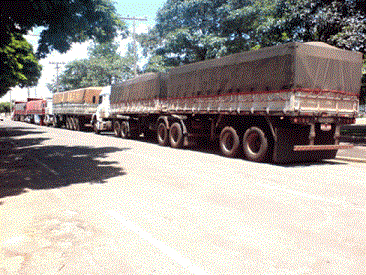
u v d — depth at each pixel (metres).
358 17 16.58
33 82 29.92
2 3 7.81
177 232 4.15
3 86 26.02
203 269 3.16
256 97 10.27
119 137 21.05
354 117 10.38
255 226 4.38
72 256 3.47
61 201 5.62
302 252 3.55
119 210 5.10
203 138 14.43
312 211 5.08
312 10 17.72
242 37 30.59
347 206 5.36
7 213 4.98
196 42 30.69
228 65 11.46
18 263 3.32
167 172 8.41
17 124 43.12
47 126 38.31
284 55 9.38
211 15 30.72
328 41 17.14
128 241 3.86
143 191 6.34
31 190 6.43
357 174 8.39
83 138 19.67
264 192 6.31
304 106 9.30
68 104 30.91
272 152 10.14
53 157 11.07
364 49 16.17
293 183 7.19
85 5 9.27
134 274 3.07
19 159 10.58
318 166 9.84
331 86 9.77
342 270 3.14
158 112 16.02
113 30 10.44
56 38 9.52
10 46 21.06
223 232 4.16
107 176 7.84
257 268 3.18
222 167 9.30
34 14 8.44
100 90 27.77
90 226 4.38
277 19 19.98
